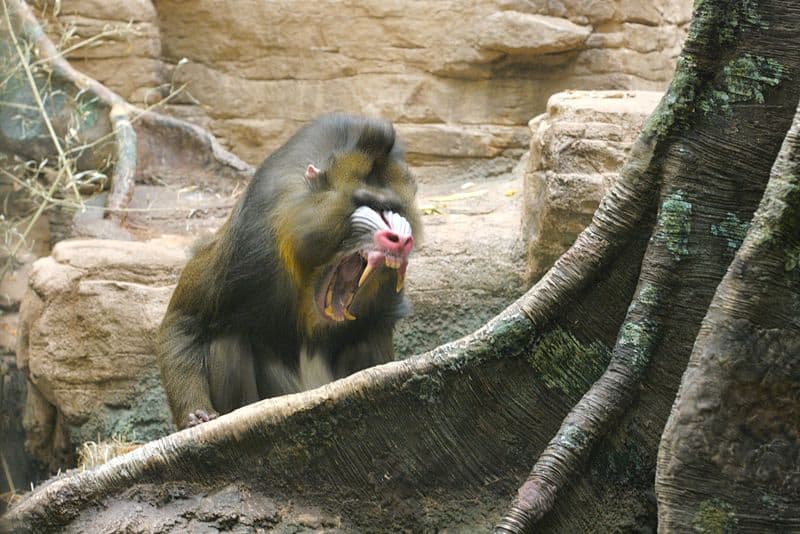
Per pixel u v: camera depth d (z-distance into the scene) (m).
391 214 9.52
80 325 14.05
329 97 20.47
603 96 14.00
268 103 20.70
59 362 14.10
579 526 6.94
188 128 19.44
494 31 19.27
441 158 19.86
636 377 7.09
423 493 7.27
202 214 17.94
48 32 19.69
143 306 14.07
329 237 9.49
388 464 7.23
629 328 7.14
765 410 6.15
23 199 17.83
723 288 6.22
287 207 9.67
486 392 7.34
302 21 20.34
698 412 6.19
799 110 6.02
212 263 10.18
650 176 7.21
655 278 7.12
